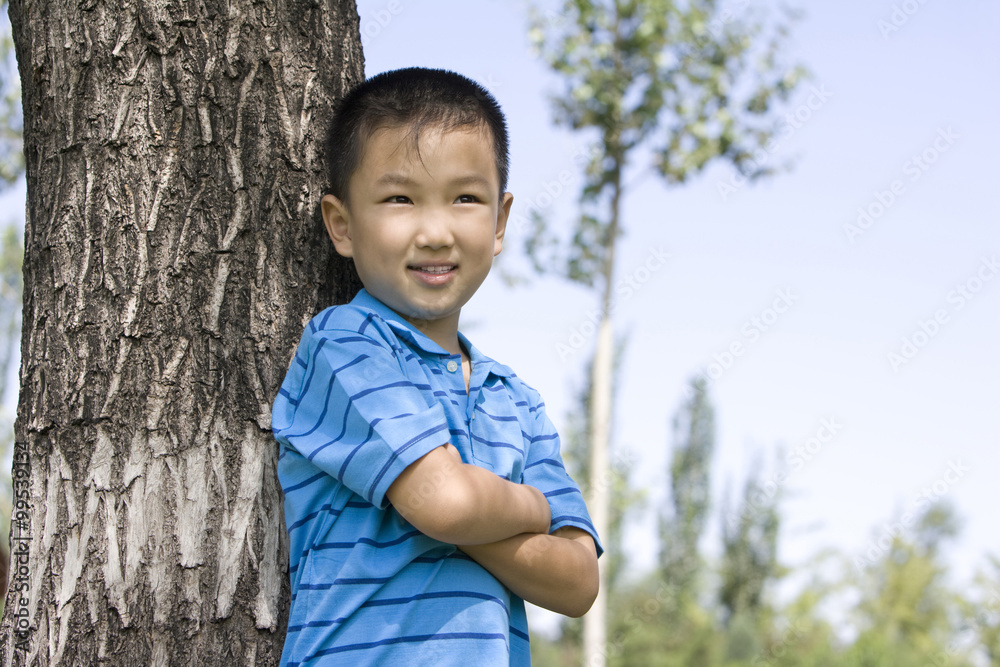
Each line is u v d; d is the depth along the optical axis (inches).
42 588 62.4
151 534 62.2
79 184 64.7
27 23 67.6
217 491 63.5
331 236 66.4
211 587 62.5
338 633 53.1
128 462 62.7
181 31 65.7
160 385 63.3
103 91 64.9
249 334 65.6
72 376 63.4
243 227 66.1
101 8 65.2
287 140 68.3
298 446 55.9
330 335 58.7
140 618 61.3
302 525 57.9
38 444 64.2
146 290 63.7
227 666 62.1
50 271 64.8
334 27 73.2
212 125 65.8
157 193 64.4
